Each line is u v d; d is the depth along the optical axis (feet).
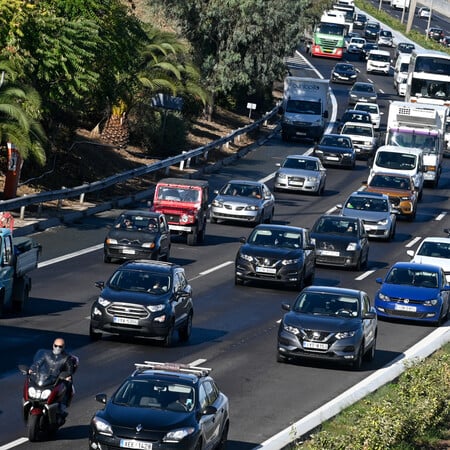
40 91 297.33
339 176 419.54
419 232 332.60
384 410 129.70
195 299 216.95
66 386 120.88
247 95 533.55
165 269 179.73
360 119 498.28
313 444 114.93
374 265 277.23
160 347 174.09
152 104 377.50
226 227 307.17
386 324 213.66
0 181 291.79
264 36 463.42
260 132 501.97
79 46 295.48
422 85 477.77
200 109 448.65
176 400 112.27
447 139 500.33
